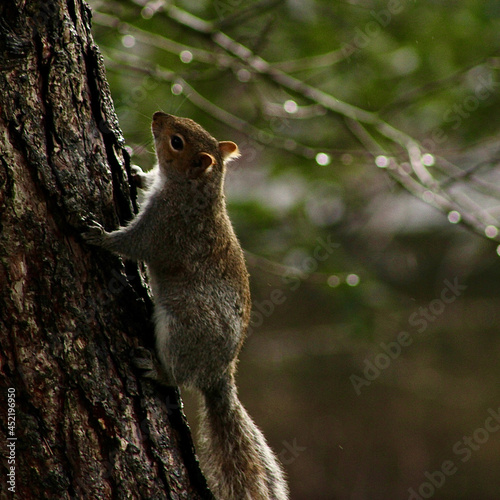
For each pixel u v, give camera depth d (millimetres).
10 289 5609
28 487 5672
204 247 7871
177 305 7551
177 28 12672
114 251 6309
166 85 12977
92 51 6203
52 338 5746
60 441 5738
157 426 6309
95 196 6152
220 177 8305
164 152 8234
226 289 7898
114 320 6215
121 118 11797
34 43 5766
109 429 5938
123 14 12883
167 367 6832
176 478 6312
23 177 5664
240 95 15789
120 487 5930
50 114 5844
